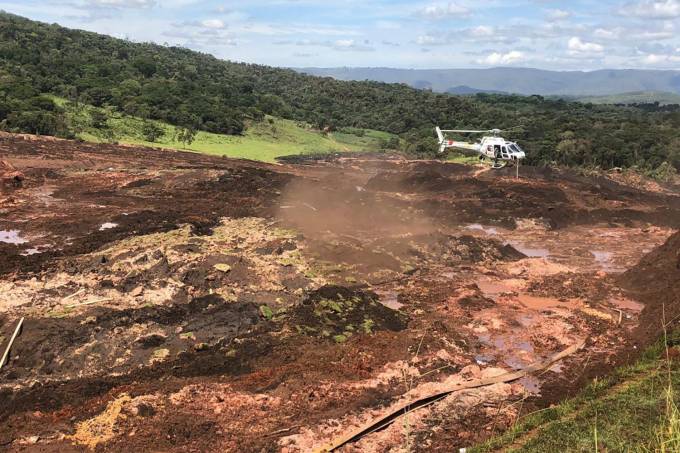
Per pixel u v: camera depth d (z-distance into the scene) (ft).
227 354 58.44
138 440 42.42
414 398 49.06
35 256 87.51
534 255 112.06
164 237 98.32
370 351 59.67
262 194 148.25
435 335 64.44
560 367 60.18
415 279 89.51
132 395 48.83
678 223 143.74
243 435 43.62
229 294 71.72
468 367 57.06
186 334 61.57
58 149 197.57
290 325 65.36
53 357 54.70
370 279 87.51
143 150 220.02
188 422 44.78
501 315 74.18
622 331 70.18
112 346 57.36
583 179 195.00
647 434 38.45
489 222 137.39
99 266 78.33
